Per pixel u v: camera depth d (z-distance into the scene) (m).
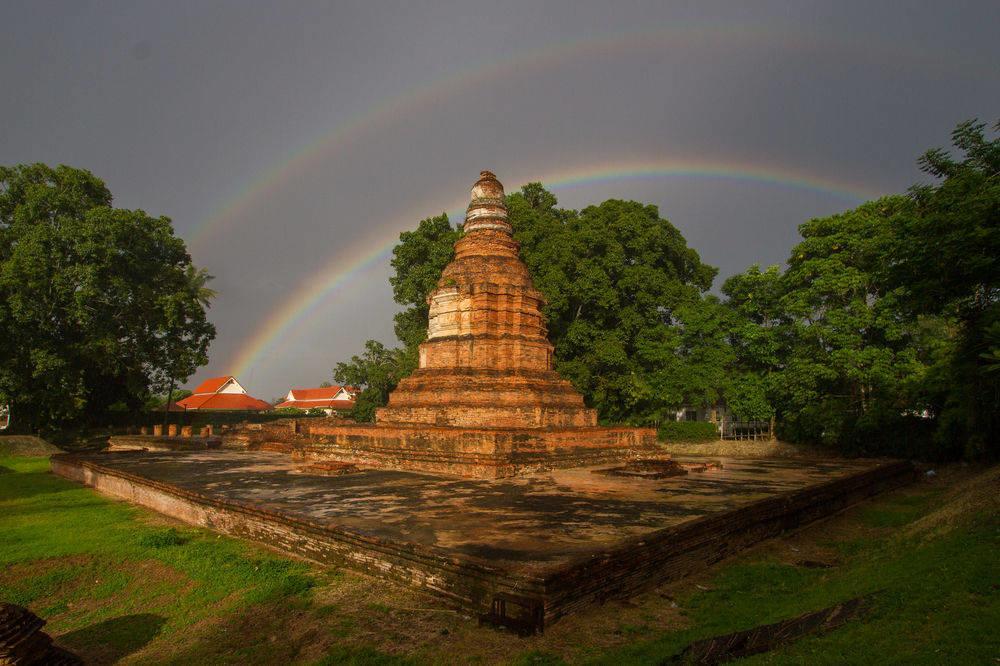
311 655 8.96
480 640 9.15
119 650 9.73
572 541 11.96
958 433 29.23
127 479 23.17
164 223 50.81
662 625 9.79
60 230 44.47
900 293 32.72
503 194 31.44
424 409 27.55
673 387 40.66
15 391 44.38
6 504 22.16
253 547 15.05
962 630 6.98
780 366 41.22
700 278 49.41
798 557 14.72
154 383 54.38
